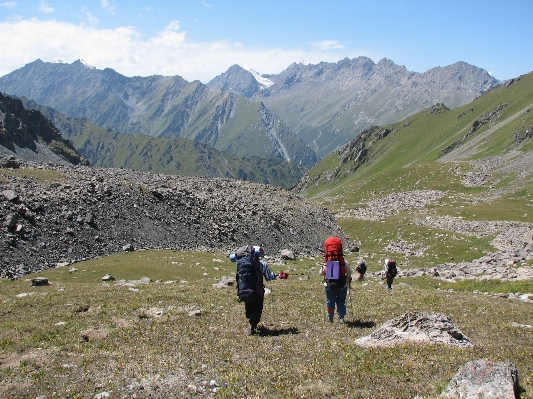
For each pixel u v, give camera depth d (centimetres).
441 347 1351
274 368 1233
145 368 1238
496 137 19150
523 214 8869
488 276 4012
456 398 971
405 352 1312
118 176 7888
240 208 8019
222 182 10238
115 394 1071
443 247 7031
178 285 3025
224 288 2798
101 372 1213
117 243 5422
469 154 19150
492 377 1004
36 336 1568
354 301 2298
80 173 7506
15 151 17438
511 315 1989
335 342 1478
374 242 8769
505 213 9162
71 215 5331
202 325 1762
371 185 16588
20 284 3447
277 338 1568
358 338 1536
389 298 2398
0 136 17125
